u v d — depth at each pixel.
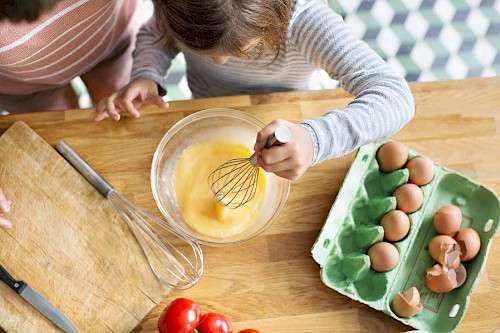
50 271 0.99
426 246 1.07
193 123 1.04
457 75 1.82
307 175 1.07
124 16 1.14
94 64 1.21
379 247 1.01
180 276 1.02
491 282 1.05
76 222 1.01
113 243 1.01
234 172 1.05
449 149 1.11
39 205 1.01
